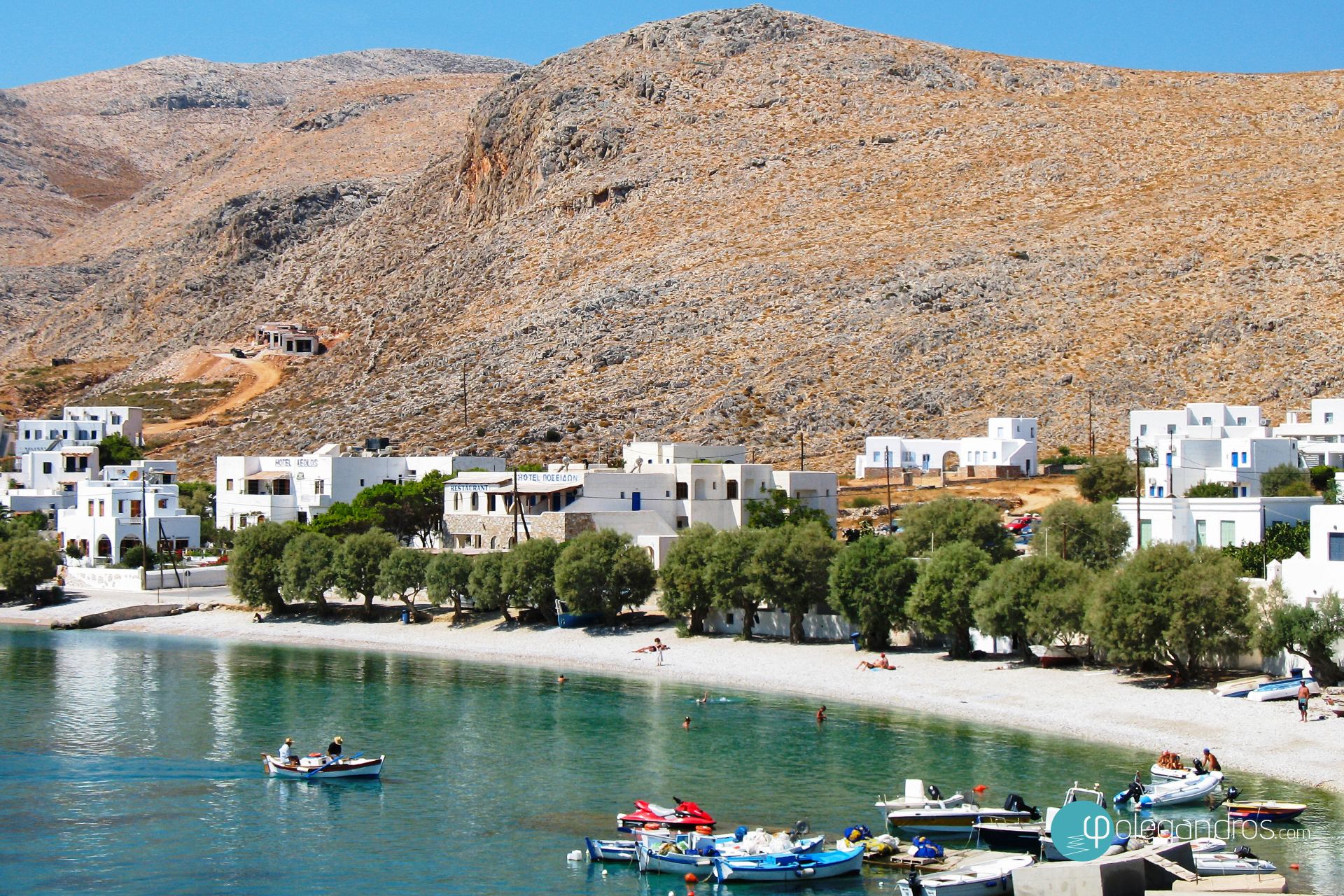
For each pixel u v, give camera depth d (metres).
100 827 73.75
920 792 73.38
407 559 135.00
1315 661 89.62
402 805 77.50
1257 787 74.62
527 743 89.81
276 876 67.06
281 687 108.50
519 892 65.25
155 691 107.44
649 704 100.25
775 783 79.50
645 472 147.50
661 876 67.06
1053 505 127.12
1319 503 118.69
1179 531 120.25
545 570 128.12
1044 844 66.81
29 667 118.44
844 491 183.62
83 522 173.62
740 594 117.88
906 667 106.19
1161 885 61.22
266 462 184.25
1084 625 97.81
